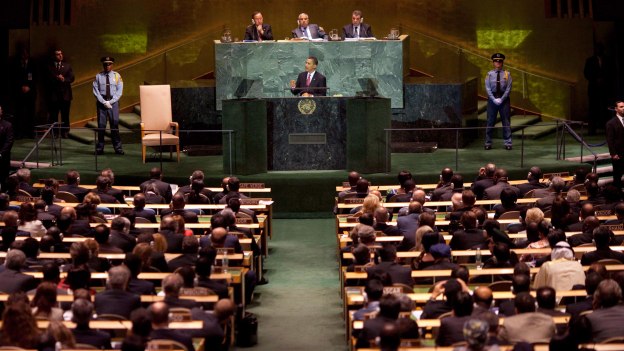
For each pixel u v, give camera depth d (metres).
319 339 21.06
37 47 42.59
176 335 15.41
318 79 35.59
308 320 22.44
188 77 44.06
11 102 41.88
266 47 37.75
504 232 22.16
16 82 41.47
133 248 21.55
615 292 15.77
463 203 24.06
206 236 22.19
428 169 33.59
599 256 20.05
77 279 17.75
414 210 23.42
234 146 32.84
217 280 19.38
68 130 41.53
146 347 14.80
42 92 42.56
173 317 16.48
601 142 39.59
